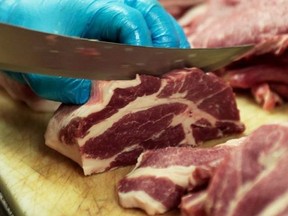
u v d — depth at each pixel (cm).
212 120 34
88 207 29
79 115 31
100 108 31
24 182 32
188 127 34
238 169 25
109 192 31
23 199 30
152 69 32
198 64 34
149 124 32
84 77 31
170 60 32
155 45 34
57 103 38
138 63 31
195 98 33
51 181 32
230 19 42
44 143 35
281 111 38
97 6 33
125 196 29
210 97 33
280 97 39
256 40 39
